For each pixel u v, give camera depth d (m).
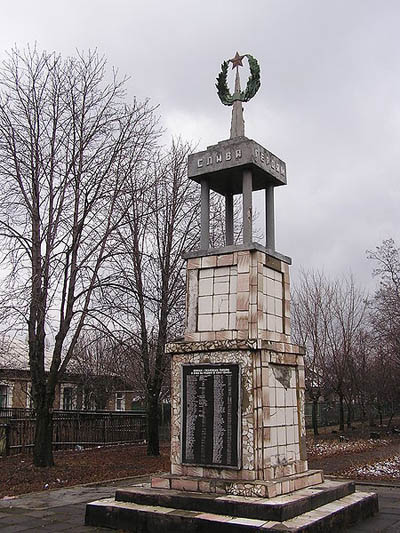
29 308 13.92
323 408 38.50
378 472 14.72
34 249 14.04
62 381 26.17
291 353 9.07
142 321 16.66
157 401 18.38
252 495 7.55
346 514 7.93
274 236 10.02
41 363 14.50
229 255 8.92
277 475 8.10
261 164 9.41
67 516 9.09
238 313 8.61
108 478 13.48
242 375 8.24
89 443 20.67
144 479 13.48
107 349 16.42
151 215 16.66
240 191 10.62
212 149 9.56
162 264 17.52
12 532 7.97
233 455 8.03
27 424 17.80
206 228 9.68
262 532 6.62
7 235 13.88
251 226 9.14
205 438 8.32
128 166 15.70
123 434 22.50
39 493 11.41
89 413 20.91
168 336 17.44
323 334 32.28
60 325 14.38
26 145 14.41
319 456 19.23
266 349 8.29
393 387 33.12
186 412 8.59
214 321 8.88
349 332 32.53
